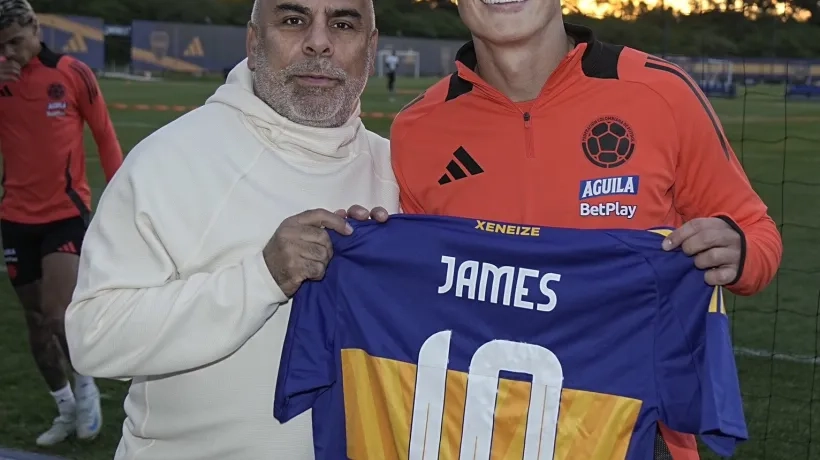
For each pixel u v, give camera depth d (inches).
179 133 85.7
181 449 85.8
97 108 177.8
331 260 82.0
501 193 91.0
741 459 162.2
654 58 92.4
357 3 87.6
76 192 171.8
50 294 166.1
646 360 77.5
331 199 87.6
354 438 81.7
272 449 83.9
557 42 89.5
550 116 89.9
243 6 2055.9
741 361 212.2
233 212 83.4
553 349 79.7
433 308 81.6
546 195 89.3
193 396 83.7
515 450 80.4
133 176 82.4
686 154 87.5
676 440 83.6
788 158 611.2
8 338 226.4
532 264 79.7
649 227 87.3
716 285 75.9
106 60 1569.9
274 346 84.2
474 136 93.2
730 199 86.9
